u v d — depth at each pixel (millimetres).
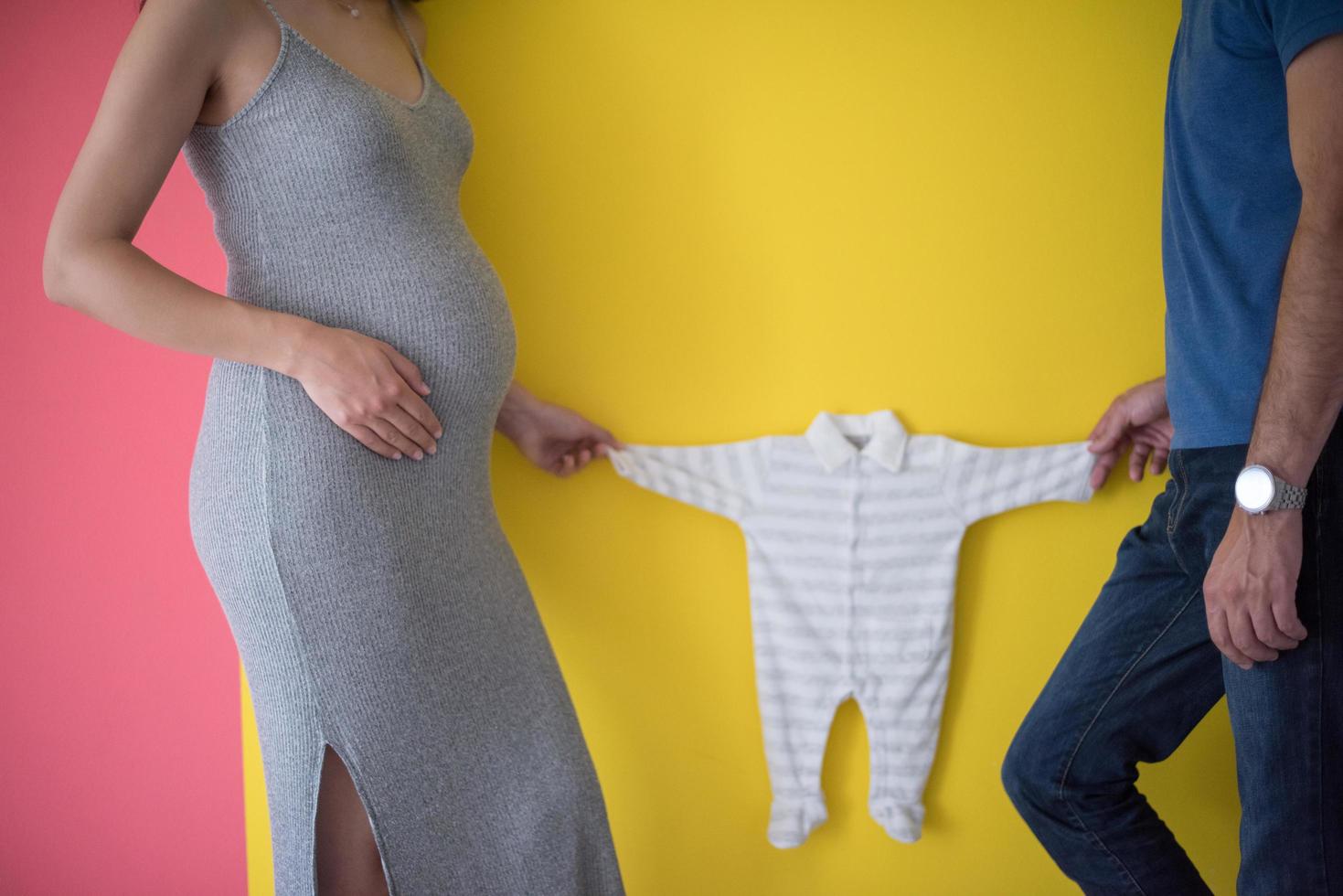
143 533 1786
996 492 1559
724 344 1626
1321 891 1062
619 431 1646
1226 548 1087
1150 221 1573
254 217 1150
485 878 1209
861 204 1592
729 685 1658
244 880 1803
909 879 1652
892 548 1571
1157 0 1542
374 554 1146
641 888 1697
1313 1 964
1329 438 1048
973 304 1594
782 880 1666
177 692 1798
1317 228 968
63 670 1822
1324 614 1049
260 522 1120
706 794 1671
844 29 1571
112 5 1741
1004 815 1641
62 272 1041
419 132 1255
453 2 1616
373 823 1132
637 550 1657
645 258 1626
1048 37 1558
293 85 1121
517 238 1640
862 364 1609
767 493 1586
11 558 1814
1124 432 1537
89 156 1049
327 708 1128
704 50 1588
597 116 1612
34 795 1838
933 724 1582
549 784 1280
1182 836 1628
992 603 1625
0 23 1756
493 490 1661
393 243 1179
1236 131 1142
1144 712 1302
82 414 1784
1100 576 1615
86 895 1838
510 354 1297
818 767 1587
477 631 1246
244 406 1141
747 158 1597
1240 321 1143
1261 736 1086
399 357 1146
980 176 1578
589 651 1676
